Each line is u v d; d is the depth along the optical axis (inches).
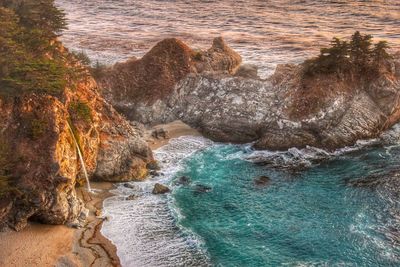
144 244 1604.3
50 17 2437.3
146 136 2490.2
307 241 1630.2
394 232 1667.1
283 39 4242.1
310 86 2509.8
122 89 2802.7
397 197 1909.4
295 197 1926.7
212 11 5679.1
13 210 1587.1
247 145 2443.4
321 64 2571.4
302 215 1792.6
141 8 5905.5
